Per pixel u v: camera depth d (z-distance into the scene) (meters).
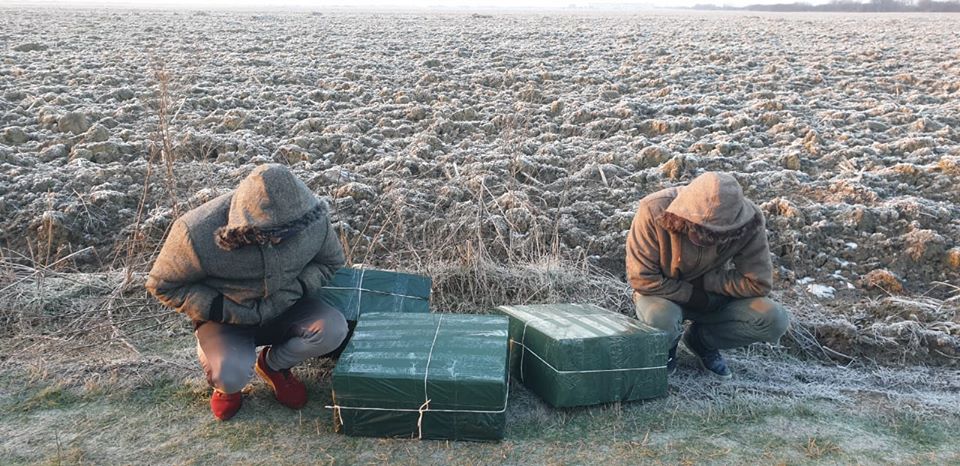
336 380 3.71
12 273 5.58
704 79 12.44
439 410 3.76
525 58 15.11
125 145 8.09
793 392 4.42
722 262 4.31
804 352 5.01
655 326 4.39
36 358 4.68
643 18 38.41
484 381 3.67
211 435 3.87
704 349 4.67
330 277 4.12
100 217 6.54
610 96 11.04
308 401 4.22
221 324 3.91
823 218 6.51
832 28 26.02
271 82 12.08
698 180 4.07
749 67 13.86
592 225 6.66
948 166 7.46
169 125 8.97
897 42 19.02
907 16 46.75
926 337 4.95
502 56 14.90
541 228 6.43
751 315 4.36
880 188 7.16
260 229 3.48
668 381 4.54
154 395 4.27
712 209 3.96
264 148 8.36
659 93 11.27
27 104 9.80
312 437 3.85
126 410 4.11
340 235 6.28
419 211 6.70
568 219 6.62
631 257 4.45
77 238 6.32
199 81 11.88
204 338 3.87
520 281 5.65
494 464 3.65
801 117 9.72
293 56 15.04
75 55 14.23
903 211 6.55
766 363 4.81
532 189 7.18
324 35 20.19
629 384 4.18
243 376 3.83
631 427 4.02
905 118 9.45
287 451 3.73
